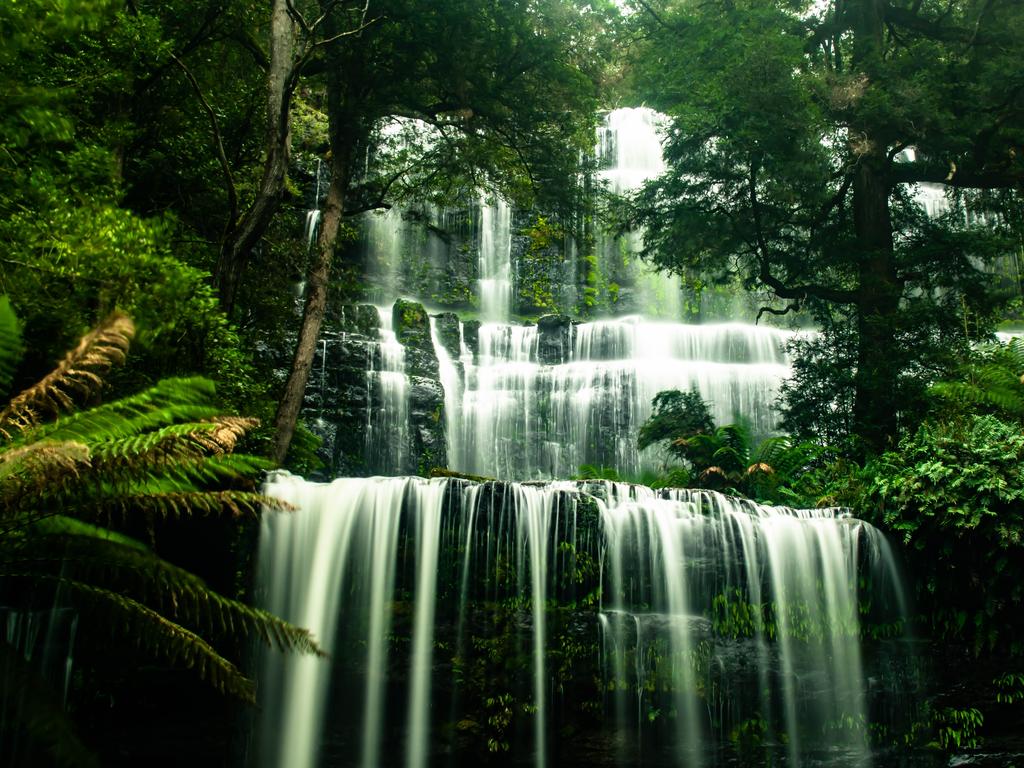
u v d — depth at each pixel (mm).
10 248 8141
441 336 22609
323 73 17188
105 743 9102
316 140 22078
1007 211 19672
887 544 11078
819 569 10977
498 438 21406
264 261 15234
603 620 10305
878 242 17578
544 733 9969
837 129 17578
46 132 8547
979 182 18141
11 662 6020
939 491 10586
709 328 23609
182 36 14133
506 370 22250
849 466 13359
